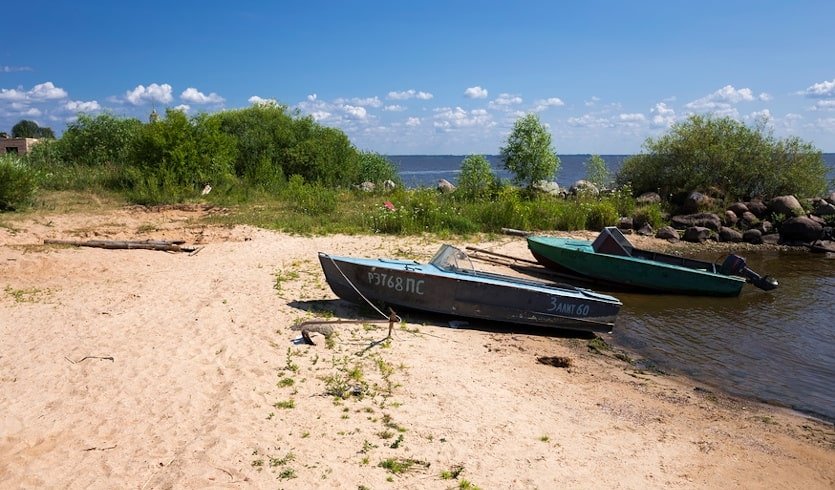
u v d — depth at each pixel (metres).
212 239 15.91
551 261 15.38
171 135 23.17
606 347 10.16
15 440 5.69
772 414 7.72
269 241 15.95
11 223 15.98
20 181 17.91
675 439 6.75
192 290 11.15
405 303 10.16
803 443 6.88
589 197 25.20
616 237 15.55
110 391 6.77
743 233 22.16
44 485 5.02
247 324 9.30
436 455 5.86
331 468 5.45
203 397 6.73
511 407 7.16
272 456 5.57
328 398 6.89
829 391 8.59
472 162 26.05
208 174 23.78
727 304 13.52
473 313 10.18
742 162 25.92
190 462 5.38
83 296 10.47
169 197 21.61
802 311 12.95
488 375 8.14
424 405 6.95
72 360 7.59
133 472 5.24
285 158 27.89
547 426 6.75
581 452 6.22
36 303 9.95
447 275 10.02
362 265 10.00
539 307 10.27
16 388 6.75
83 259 12.88
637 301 13.73
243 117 29.05
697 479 5.92
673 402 7.88
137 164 23.66
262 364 7.73
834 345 10.66
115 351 7.95
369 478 5.35
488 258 16.16
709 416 7.50
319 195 21.97
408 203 21.02
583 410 7.33
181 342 8.40
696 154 26.14
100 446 5.64
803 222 21.52
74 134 28.70
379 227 18.55
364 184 28.50
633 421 7.14
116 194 21.95
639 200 25.62
